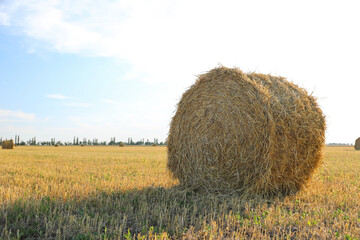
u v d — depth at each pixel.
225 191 7.53
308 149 7.84
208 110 7.82
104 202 6.34
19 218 5.23
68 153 25.03
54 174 10.37
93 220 5.03
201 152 7.82
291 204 6.67
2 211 5.37
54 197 6.51
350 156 23.12
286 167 7.50
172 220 5.34
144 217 5.51
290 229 4.89
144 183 8.75
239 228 4.89
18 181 8.75
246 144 7.27
